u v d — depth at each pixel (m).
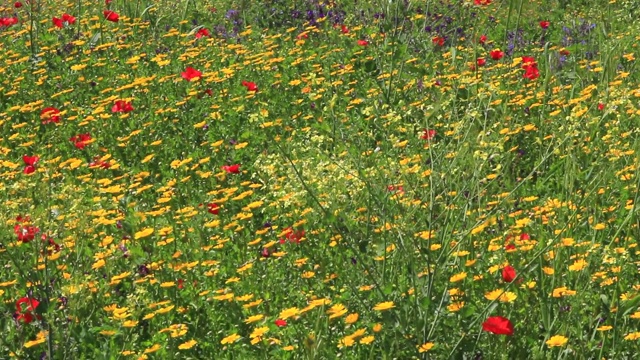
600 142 5.47
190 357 4.16
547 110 6.93
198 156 7.05
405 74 8.09
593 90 6.13
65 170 6.88
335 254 4.77
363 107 7.79
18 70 9.61
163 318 4.43
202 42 10.70
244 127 7.52
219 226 5.54
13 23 10.67
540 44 9.94
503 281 4.06
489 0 9.22
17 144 7.80
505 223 4.65
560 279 4.04
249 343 4.21
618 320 3.90
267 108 7.82
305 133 7.21
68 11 12.91
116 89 8.25
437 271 3.99
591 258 3.98
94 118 7.96
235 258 5.25
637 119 6.06
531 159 6.46
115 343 4.33
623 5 10.80
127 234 5.20
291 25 11.74
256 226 5.66
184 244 5.17
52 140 7.60
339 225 4.40
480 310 3.97
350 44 9.25
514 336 3.80
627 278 4.25
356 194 4.32
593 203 4.77
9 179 6.65
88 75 9.39
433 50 9.00
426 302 3.69
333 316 3.75
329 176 4.32
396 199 4.30
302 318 4.05
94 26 10.88
